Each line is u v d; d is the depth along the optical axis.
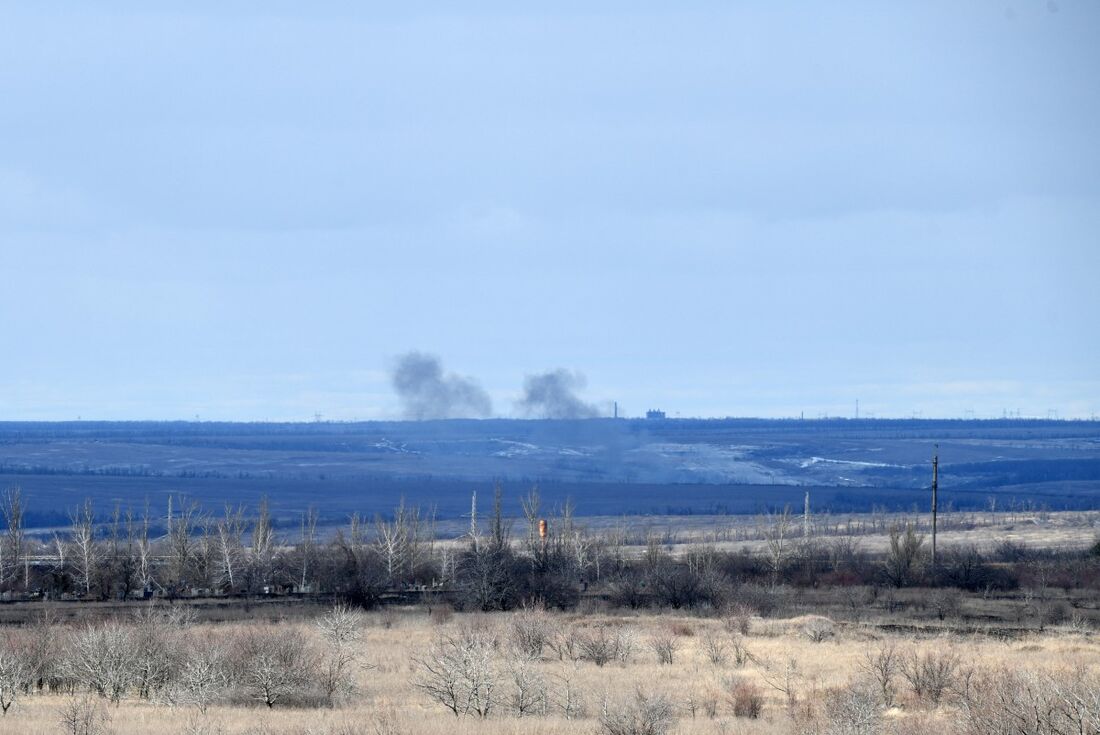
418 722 136.12
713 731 132.62
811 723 132.00
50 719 137.50
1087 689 111.25
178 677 162.38
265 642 168.75
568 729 132.25
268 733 125.19
